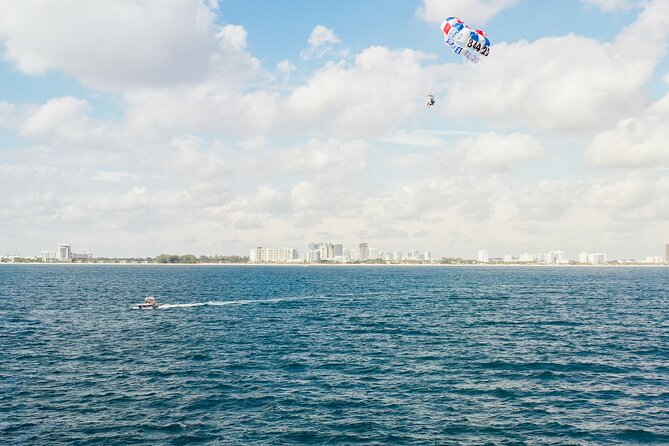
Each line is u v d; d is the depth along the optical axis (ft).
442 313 309.22
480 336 224.12
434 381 151.02
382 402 132.16
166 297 413.18
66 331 234.79
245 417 121.08
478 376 156.46
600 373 160.15
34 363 171.22
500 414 124.06
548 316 294.25
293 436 110.32
